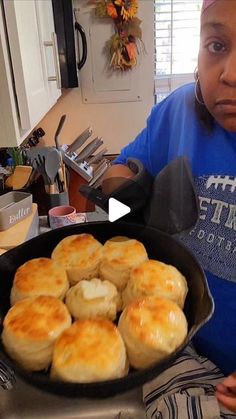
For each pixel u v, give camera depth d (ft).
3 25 1.52
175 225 1.57
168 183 1.59
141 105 4.54
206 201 1.51
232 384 1.42
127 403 1.71
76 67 4.01
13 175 3.21
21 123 1.75
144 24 4.02
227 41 1.13
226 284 1.52
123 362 0.99
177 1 2.05
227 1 1.05
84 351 0.97
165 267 1.27
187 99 1.57
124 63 4.23
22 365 1.01
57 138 3.88
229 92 1.22
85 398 0.98
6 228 2.69
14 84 1.66
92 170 3.31
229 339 1.63
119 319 1.12
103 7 3.91
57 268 1.29
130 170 1.79
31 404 1.70
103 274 1.31
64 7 3.63
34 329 1.03
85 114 4.58
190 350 1.72
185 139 1.54
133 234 1.47
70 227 1.48
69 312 1.15
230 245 1.47
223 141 1.43
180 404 1.45
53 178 3.17
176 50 2.26
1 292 1.24
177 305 1.15
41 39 2.24
